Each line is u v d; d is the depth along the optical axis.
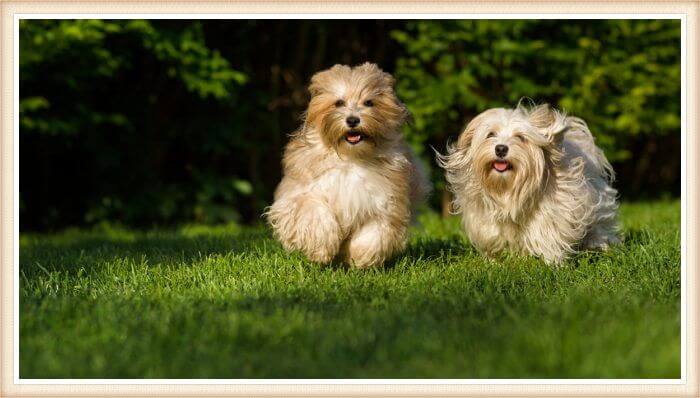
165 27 9.76
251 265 5.04
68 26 8.81
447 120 10.91
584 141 5.53
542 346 3.19
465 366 3.15
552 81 10.78
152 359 3.27
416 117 10.27
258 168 11.49
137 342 3.43
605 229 5.50
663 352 3.17
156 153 10.88
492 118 4.99
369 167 4.92
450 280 4.57
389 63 11.35
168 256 5.65
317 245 4.84
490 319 3.66
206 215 10.83
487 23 10.10
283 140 11.34
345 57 11.30
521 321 3.54
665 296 4.16
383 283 4.54
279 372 3.19
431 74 10.89
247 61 10.93
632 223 7.34
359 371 3.17
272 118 11.03
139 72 10.45
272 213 5.09
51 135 10.24
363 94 4.87
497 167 4.92
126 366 3.23
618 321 3.52
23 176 10.79
